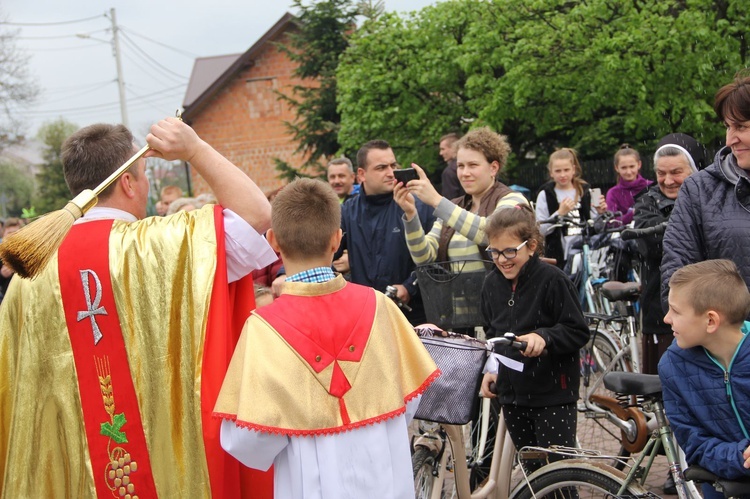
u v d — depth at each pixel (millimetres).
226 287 2664
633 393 3117
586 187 8078
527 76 13297
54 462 2621
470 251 4453
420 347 2646
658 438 3129
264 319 2496
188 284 2633
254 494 2703
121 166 2766
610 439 4730
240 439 2373
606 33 12805
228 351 2633
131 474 2592
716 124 12695
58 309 2629
